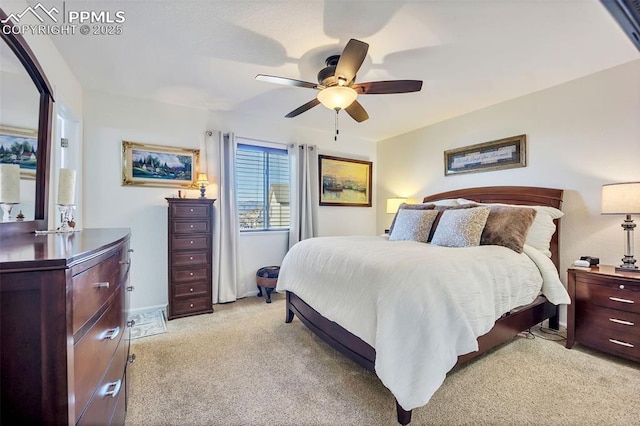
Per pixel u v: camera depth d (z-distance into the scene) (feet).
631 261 7.63
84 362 2.81
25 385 2.27
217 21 6.25
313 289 7.71
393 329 5.12
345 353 6.61
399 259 6.06
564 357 7.42
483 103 11.05
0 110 4.43
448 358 5.04
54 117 6.89
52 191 6.67
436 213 9.65
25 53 4.93
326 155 15.16
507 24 6.35
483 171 11.53
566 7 5.82
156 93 10.18
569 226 9.27
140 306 10.71
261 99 10.78
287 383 6.27
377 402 5.65
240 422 5.12
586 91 8.90
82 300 2.75
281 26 6.42
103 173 10.06
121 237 4.49
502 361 7.20
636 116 8.01
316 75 8.74
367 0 5.60
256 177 13.50
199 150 11.69
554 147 9.60
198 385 6.19
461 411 5.37
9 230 4.54
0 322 2.21
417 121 13.21
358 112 8.68
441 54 7.59
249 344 8.13
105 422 3.54
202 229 10.69
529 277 7.64
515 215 8.45
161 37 6.83
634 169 8.04
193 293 10.46
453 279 5.75
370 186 16.66
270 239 13.64
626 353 7.01
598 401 5.65
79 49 7.31
